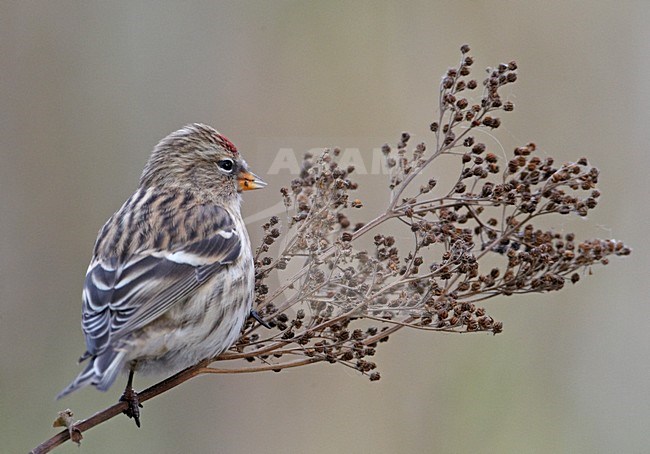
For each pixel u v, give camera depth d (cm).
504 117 1497
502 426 1282
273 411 1359
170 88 1552
